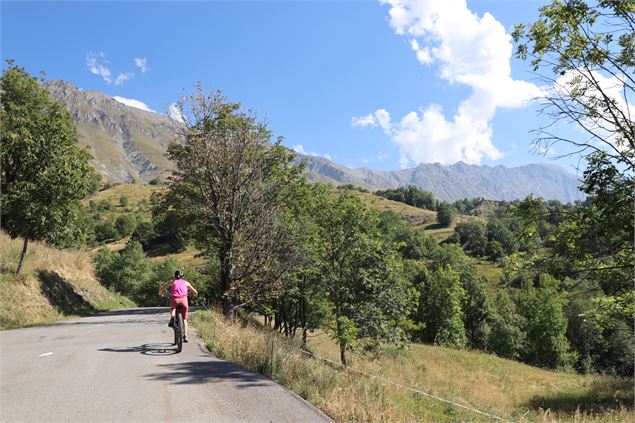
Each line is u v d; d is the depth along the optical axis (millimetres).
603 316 13172
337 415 5656
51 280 22984
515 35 12773
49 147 20531
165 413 5266
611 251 11703
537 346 60594
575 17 11758
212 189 17969
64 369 7699
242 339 10016
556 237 12000
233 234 17875
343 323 19797
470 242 137375
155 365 8148
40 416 5047
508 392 23625
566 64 12297
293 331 31406
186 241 26656
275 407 5629
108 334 13258
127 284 72812
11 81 30734
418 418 7402
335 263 21625
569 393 21281
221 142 17953
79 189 21453
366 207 22578
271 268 17984
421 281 64500
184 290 10141
